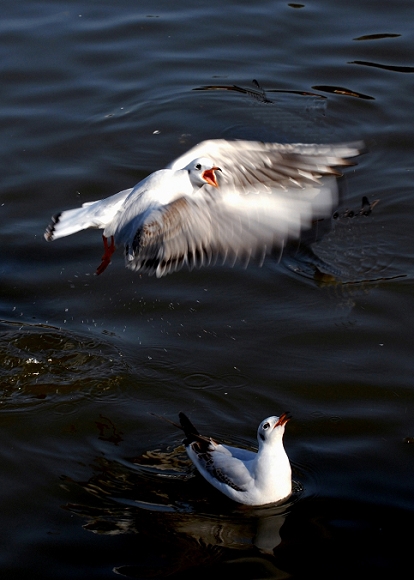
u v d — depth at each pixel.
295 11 16.25
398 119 13.44
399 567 6.69
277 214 4.89
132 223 5.55
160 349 9.29
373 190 11.88
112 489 7.57
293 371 8.94
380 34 15.55
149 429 8.32
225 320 9.70
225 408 8.55
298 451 7.97
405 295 10.00
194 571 6.67
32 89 14.23
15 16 16.06
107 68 14.74
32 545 6.93
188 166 5.38
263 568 6.69
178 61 14.85
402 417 8.32
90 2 16.55
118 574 6.64
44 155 12.76
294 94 14.05
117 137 13.16
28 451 7.99
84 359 9.16
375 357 9.09
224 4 16.48
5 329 9.57
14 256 10.86
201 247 4.94
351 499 7.42
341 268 10.47
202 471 7.71
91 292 10.21
